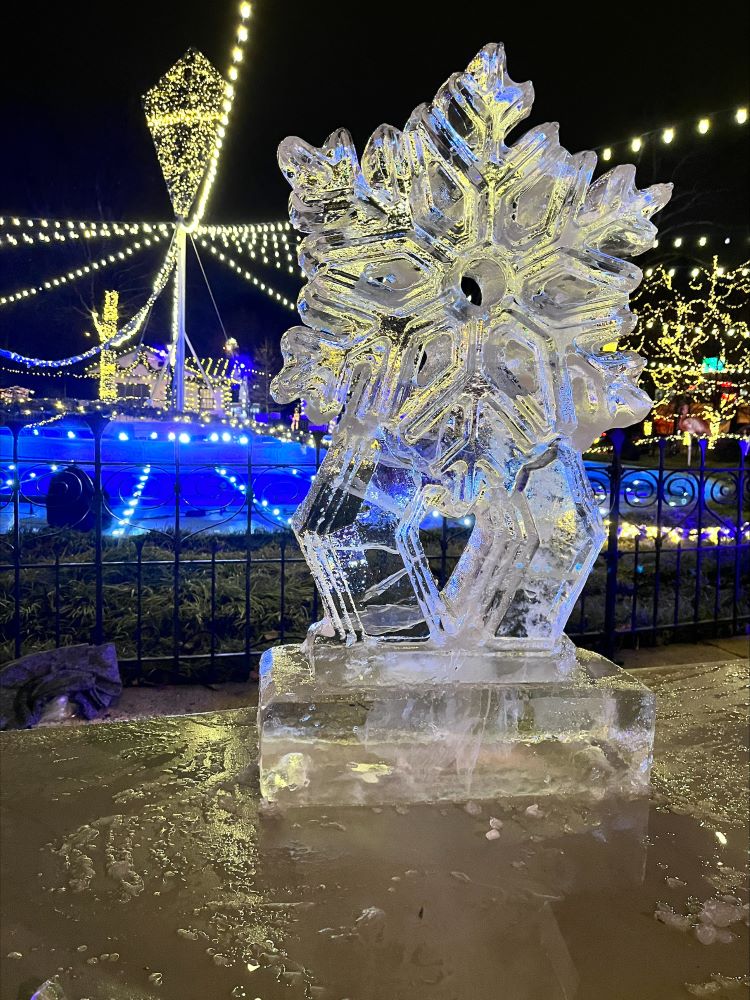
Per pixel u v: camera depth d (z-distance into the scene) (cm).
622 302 141
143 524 574
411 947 96
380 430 140
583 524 144
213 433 406
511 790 137
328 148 135
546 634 144
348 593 139
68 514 534
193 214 970
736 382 1066
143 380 1121
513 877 112
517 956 96
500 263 139
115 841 119
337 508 139
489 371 143
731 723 175
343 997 88
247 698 331
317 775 132
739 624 452
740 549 450
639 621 449
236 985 89
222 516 615
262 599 424
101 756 151
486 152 132
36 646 359
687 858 119
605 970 94
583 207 139
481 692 136
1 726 282
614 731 140
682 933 101
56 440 625
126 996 87
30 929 98
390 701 133
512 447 146
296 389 150
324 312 140
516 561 142
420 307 139
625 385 148
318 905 104
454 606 147
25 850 117
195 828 124
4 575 434
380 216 136
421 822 127
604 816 131
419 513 142
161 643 375
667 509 736
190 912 102
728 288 1017
